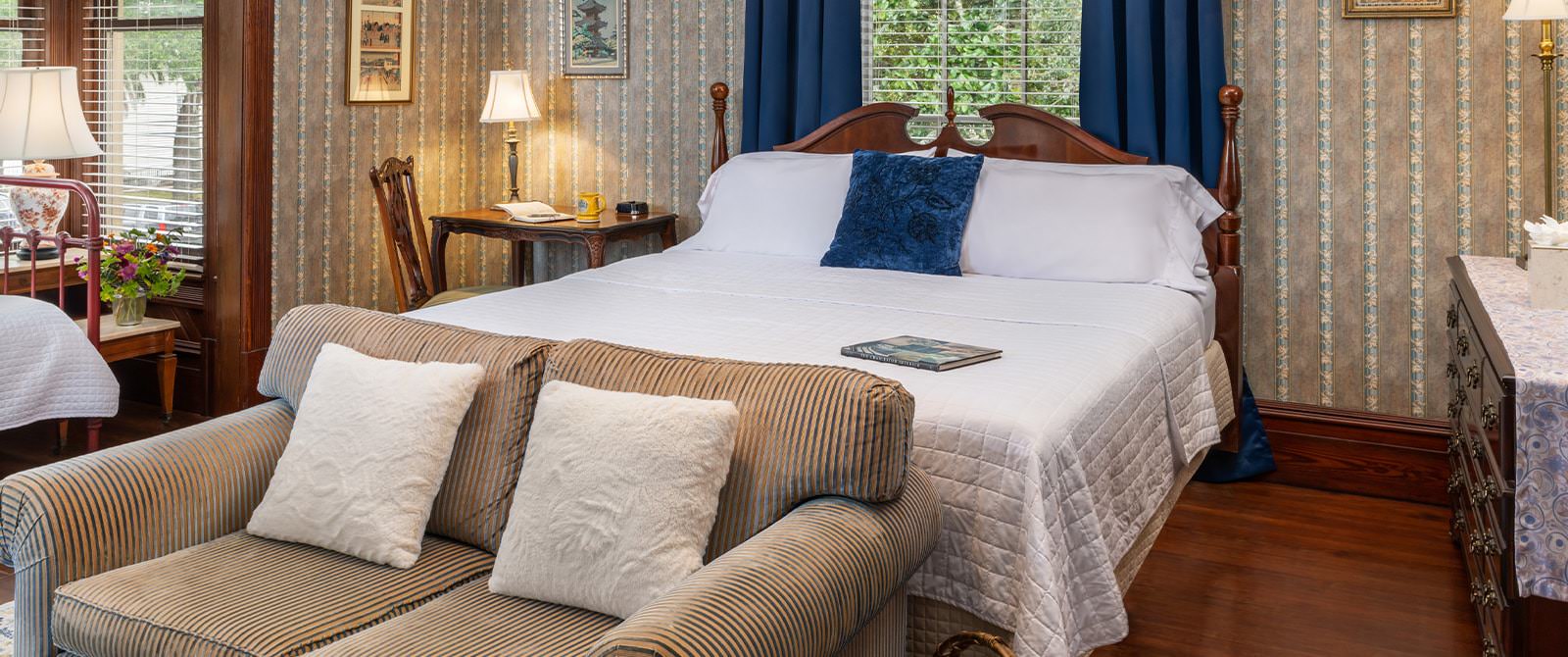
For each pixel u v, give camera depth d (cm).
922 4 444
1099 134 409
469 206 531
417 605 192
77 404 370
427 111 506
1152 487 285
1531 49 357
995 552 216
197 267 448
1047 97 429
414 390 212
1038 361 260
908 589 224
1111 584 223
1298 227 395
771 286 354
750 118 463
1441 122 372
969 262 385
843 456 188
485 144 531
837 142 447
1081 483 225
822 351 269
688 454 187
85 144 379
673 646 145
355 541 203
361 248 485
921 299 335
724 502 194
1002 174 390
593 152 514
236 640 174
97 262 383
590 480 189
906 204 387
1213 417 334
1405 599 294
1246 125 398
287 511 209
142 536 205
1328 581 306
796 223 414
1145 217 370
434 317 302
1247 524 352
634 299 332
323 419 214
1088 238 370
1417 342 384
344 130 469
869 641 194
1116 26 408
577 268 523
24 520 194
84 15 466
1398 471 378
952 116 428
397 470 206
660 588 179
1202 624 280
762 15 455
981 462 219
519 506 195
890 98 454
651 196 504
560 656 171
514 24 520
